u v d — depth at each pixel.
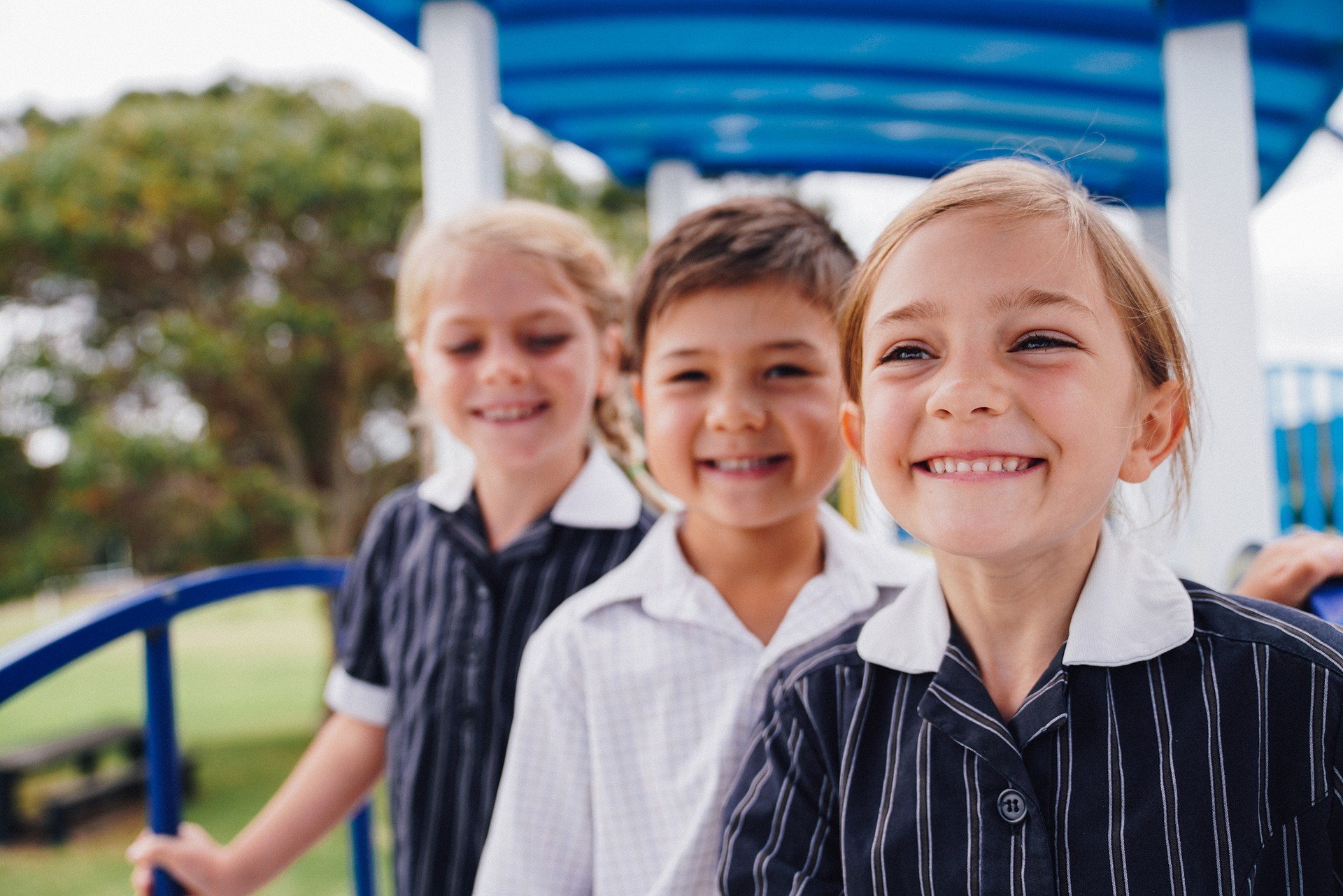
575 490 1.56
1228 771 0.79
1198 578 2.50
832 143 4.22
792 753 0.96
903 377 0.81
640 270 1.35
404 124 8.62
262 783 7.16
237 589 1.57
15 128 8.91
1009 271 0.78
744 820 0.98
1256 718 0.79
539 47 3.11
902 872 0.85
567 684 1.23
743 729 1.17
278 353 8.12
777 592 1.29
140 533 7.64
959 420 0.77
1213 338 2.52
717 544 1.29
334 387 8.70
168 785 1.41
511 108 3.67
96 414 7.64
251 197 7.84
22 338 8.20
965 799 0.84
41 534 7.68
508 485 1.59
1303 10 2.72
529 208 1.71
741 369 1.20
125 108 8.52
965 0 2.85
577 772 1.21
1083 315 0.78
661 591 1.25
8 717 10.29
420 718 1.50
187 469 7.34
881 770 0.90
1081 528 0.85
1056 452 0.77
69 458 7.12
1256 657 0.81
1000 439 0.76
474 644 1.48
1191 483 1.00
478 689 1.46
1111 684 0.83
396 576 1.65
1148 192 4.43
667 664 1.21
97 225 7.64
